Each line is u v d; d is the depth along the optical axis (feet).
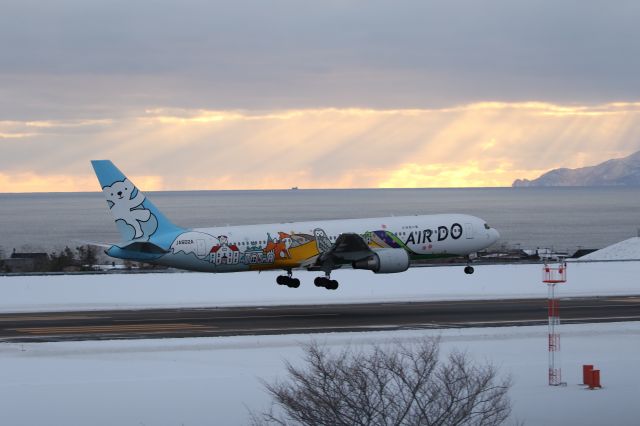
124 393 136.05
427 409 115.55
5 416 125.39
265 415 122.52
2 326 205.67
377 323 210.59
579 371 153.17
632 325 205.36
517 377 148.25
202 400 132.46
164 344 175.83
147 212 249.55
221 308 245.04
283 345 175.22
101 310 240.94
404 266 255.29
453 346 175.83
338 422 109.60
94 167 247.09
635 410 131.85
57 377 146.41
